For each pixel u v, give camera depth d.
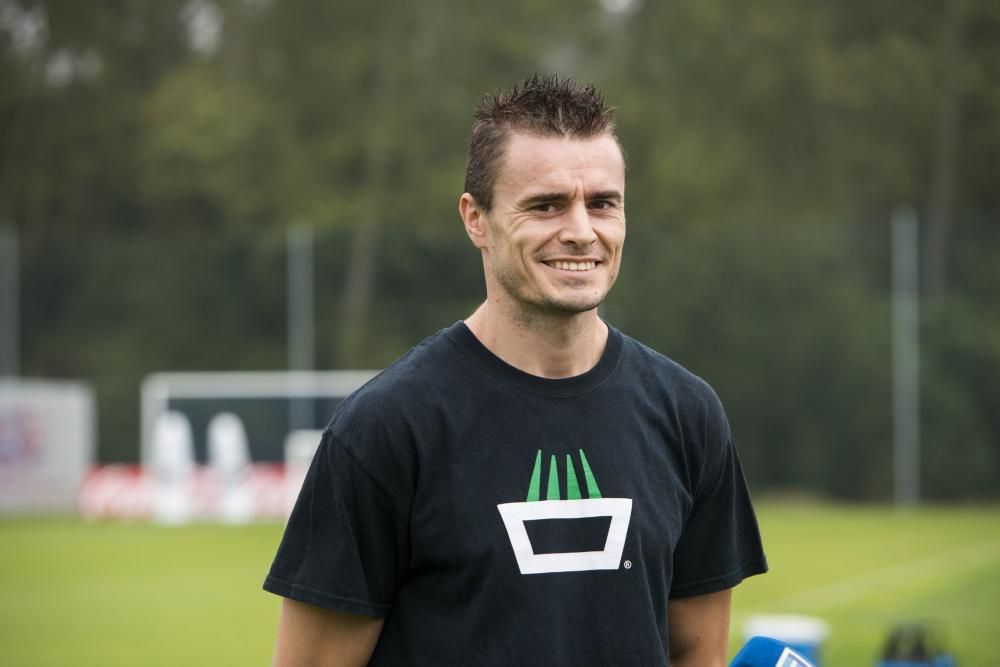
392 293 41.03
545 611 5.22
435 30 59.06
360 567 5.38
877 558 29.30
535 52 59.78
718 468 5.80
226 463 38.62
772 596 24.61
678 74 58.62
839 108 56.62
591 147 5.34
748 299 41.16
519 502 5.28
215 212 58.31
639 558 5.36
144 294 42.66
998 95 55.28
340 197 56.56
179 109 56.97
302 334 40.56
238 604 24.91
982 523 35.34
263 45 59.69
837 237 40.75
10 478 38.50
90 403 40.78
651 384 5.66
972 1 55.84
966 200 56.47
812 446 40.59
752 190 56.00
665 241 41.69
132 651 20.73
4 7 59.75
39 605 25.02
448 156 57.59
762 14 56.94
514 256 5.34
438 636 5.29
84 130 59.22
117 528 36.03
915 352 39.94
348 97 58.25
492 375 5.43
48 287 42.62
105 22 60.47
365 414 5.38
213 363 42.19
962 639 19.97
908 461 39.78
